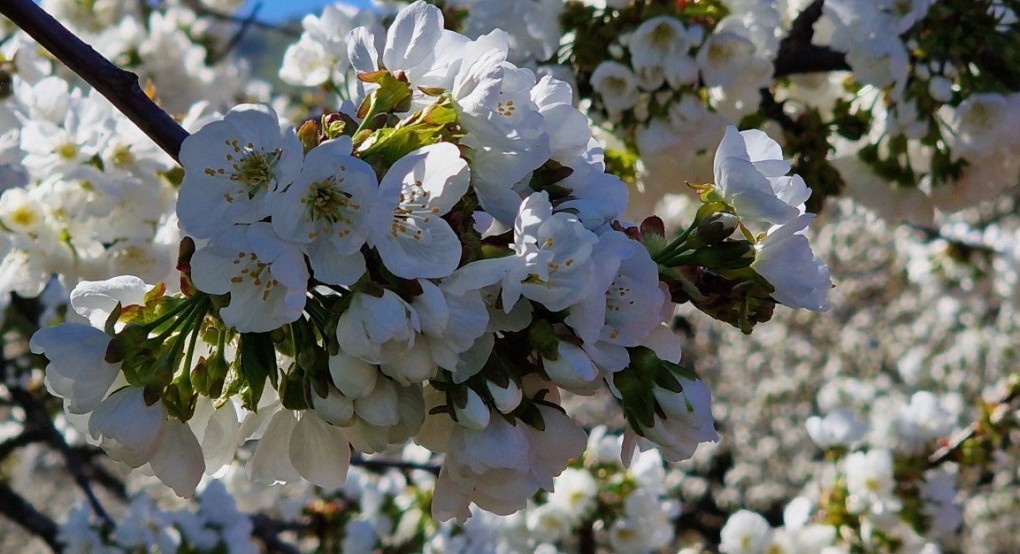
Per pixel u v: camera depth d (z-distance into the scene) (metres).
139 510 5.54
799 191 1.81
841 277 13.30
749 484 13.08
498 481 1.72
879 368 13.04
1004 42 3.90
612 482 5.45
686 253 1.78
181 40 5.81
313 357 1.62
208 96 5.89
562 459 1.73
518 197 1.70
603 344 1.66
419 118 1.70
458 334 1.55
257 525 6.21
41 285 3.58
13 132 3.69
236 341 1.74
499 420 1.67
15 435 5.93
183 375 1.68
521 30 3.92
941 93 3.84
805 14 4.42
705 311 1.81
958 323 12.02
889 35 3.87
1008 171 4.19
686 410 1.67
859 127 4.30
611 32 3.77
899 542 5.51
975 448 5.64
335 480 1.76
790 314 13.64
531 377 1.77
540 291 1.57
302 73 4.34
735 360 13.81
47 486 13.55
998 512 12.48
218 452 1.82
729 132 1.80
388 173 1.57
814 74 4.62
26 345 6.76
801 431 13.09
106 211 3.48
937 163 4.17
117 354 1.63
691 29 3.63
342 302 1.58
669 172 4.05
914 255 7.30
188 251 1.65
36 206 3.52
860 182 4.39
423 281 1.56
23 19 1.99
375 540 6.05
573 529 5.46
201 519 5.55
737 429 13.47
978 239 6.85
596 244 1.61
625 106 3.78
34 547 13.97
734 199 1.76
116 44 5.69
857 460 5.61
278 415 1.80
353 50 1.90
